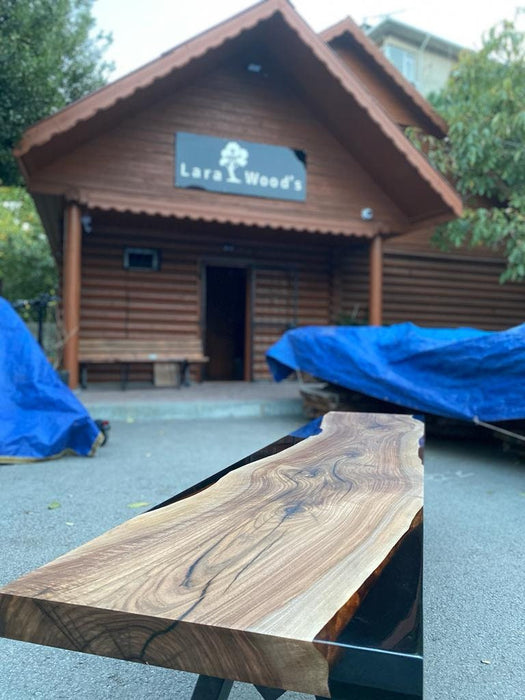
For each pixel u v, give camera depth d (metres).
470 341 5.11
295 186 8.91
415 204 9.28
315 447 2.41
